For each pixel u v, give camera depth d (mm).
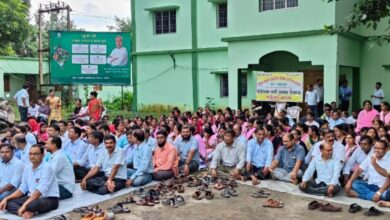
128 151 8414
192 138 9086
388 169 6555
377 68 15375
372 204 6547
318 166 7199
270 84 13484
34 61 30000
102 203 6832
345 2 14055
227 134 8422
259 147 8305
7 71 28344
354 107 15867
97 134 8047
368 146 7168
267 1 14922
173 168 8328
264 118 11734
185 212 6316
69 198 7086
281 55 17422
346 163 7441
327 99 13773
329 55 13656
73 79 18203
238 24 15625
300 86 12930
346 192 7020
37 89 30719
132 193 7359
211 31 18578
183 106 19594
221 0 17875
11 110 17625
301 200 6895
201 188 7531
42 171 6199
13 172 6699
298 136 8078
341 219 5910
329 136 7219
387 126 8883
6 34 28734
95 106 13781
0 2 27641
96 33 18266
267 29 14922
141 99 20875
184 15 19281
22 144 7801
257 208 6488
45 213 6262
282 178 7996
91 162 8109
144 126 9969
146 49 20516
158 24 20156
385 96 15312
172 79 19859
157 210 6414
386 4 6613
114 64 18562
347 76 16297
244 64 15492
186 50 19219
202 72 18969
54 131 8828
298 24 14227
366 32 15414
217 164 8617
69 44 18047
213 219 6008
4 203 6281
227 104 18391
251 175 8078
